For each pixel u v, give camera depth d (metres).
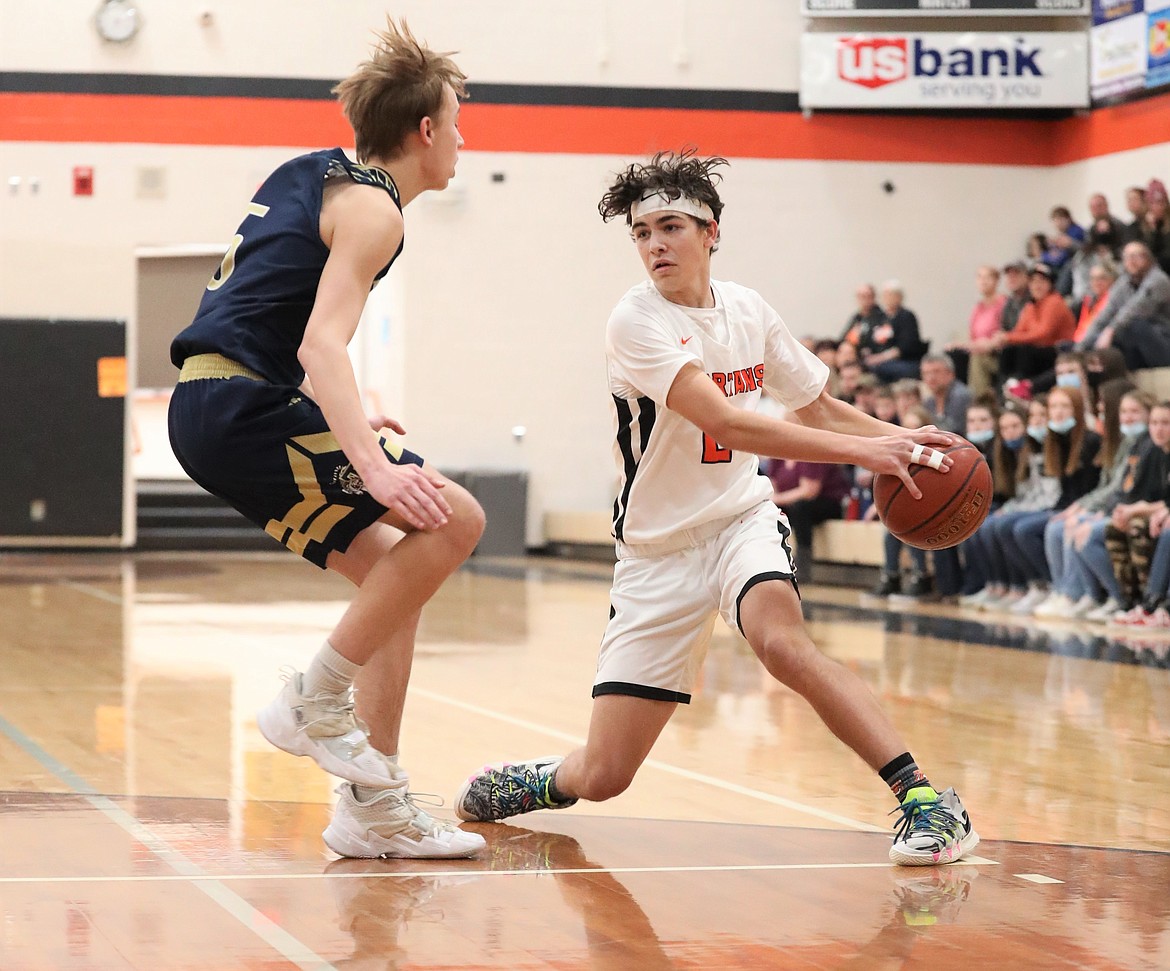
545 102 26.89
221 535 27.06
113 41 26.05
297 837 6.14
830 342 22.59
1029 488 17.25
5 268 26.05
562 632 14.81
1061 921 4.88
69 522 26.38
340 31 26.52
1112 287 19.81
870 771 7.80
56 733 8.88
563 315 27.27
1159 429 15.04
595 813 6.78
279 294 5.39
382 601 5.46
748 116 26.97
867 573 20.02
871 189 27.12
